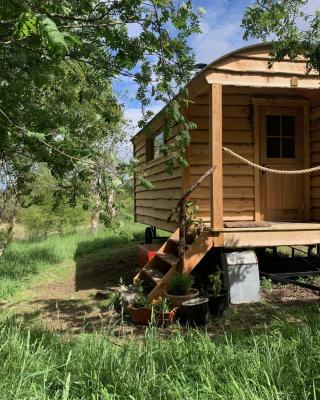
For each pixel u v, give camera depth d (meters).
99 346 3.88
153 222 10.86
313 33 5.34
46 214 18.98
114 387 3.16
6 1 3.17
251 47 6.88
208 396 3.09
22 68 4.34
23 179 5.50
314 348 3.76
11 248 13.27
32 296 8.12
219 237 6.81
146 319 5.93
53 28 2.25
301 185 8.53
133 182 3.43
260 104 8.35
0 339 3.95
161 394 3.12
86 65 4.77
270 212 8.38
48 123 4.23
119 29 3.98
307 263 8.92
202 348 3.90
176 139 4.16
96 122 4.23
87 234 18.20
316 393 3.13
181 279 6.28
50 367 3.35
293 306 6.44
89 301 7.49
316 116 8.39
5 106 4.12
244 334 5.05
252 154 8.33
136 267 10.41
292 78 7.08
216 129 6.75
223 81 6.83
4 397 2.87
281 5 5.31
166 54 4.10
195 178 8.03
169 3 3.81
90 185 3.48
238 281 6.83
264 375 3.30
